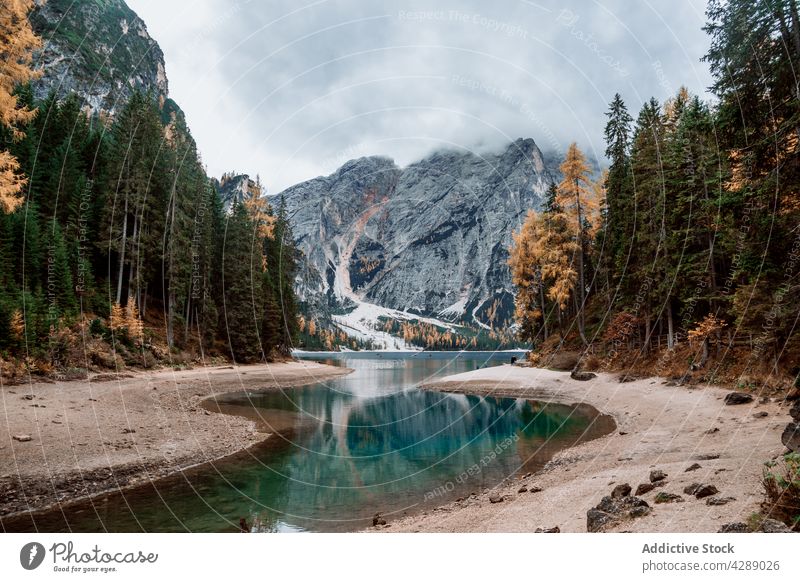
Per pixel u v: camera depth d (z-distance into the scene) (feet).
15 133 30.50
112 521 24.82
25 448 33.50
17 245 84.28
